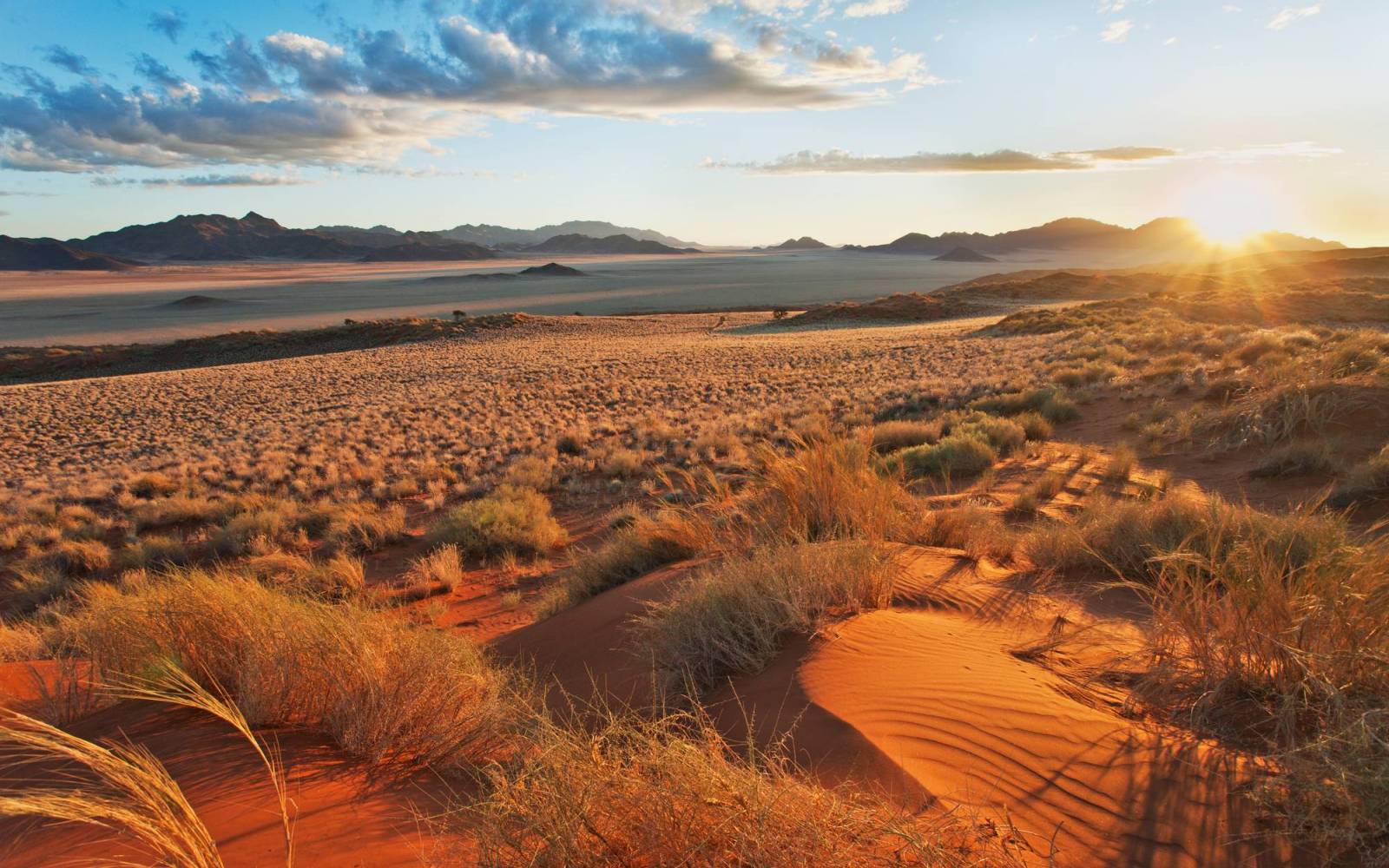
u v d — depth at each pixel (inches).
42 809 74.1
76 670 187.3
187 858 81.3
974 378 1135.0
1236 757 114.3
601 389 1449.3
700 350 2258.9
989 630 190.2
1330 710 115.1
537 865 80.7
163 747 128.5
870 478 323.6
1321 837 91.4
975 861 84.7
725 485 372.5
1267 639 132.2
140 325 6865.2
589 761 95.3
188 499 708.0
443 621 348.2
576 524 556.7
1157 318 1786.4
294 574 402.6
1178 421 556.1
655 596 245.6
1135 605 213.0
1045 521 358.9
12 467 1036.5
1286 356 737.6
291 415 1376.7
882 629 178.2
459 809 95.0
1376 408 458.9
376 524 539.8
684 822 83.0
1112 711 136.0
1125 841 95.0
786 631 179.6
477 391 1503.4
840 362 1699.1
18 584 478.0
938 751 118.6
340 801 109.9
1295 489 381.4
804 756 121.3
